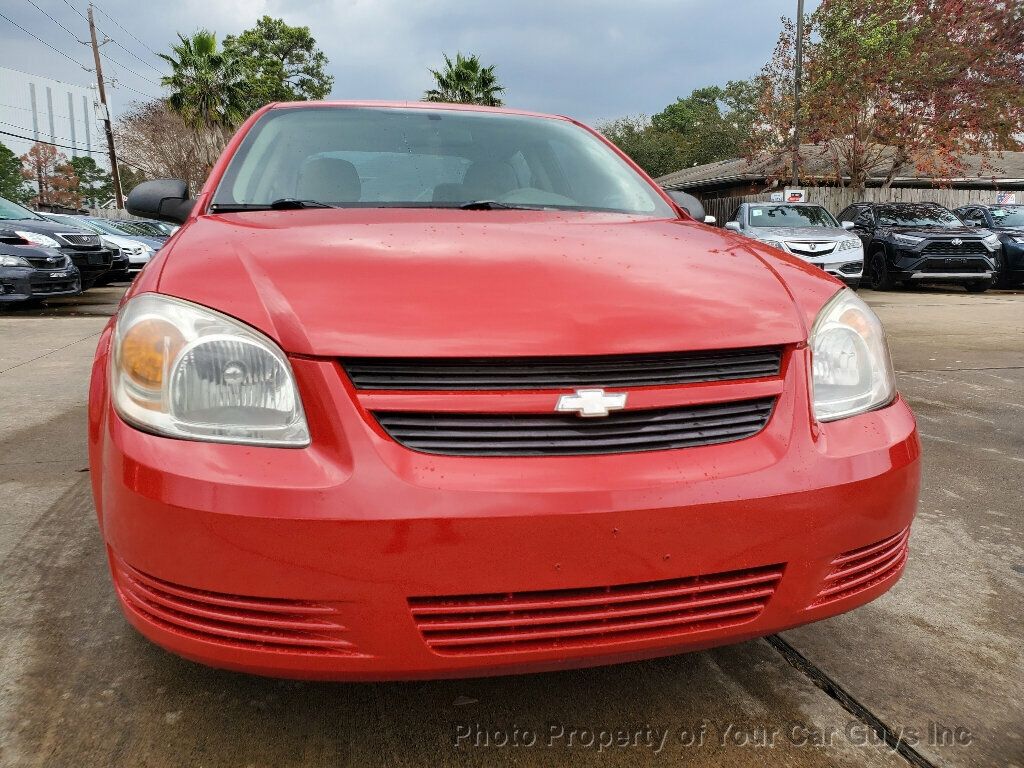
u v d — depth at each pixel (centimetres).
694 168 3575
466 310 153
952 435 414
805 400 161
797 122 1941
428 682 192
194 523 137
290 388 144
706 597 150
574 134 298
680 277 175
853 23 1816
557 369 148
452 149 269
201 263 168
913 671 200
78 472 342
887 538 167
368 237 185
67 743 166
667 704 185
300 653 141
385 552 135
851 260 1208
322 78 4912
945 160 1898
